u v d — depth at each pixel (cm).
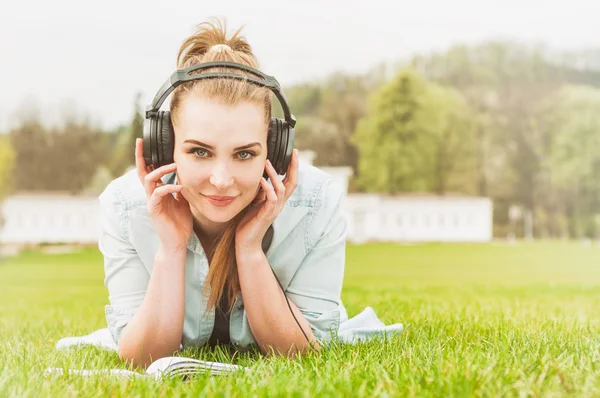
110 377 251
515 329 362
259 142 248
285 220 302
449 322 425
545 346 299
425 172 6494
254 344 316
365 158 6550
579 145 6981
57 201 5497
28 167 7581
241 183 250
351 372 248
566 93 7494
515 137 7431
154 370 262
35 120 7744
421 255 3838
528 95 7969
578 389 221
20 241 5441
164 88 249
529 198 7119
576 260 3484
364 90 8744
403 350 291
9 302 1027
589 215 6869
